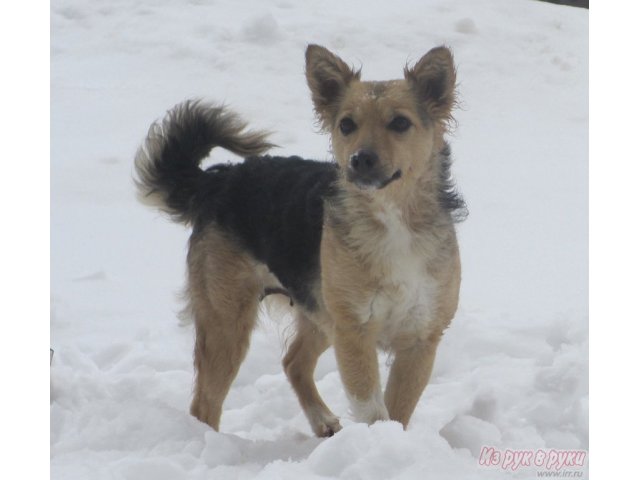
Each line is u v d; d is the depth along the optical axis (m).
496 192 14.90
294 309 8.88
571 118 18.92
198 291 8.58
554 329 9.30
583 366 8.00
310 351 8.75
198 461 6.77
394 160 7.11
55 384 8.20
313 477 6.09
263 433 8.34
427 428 6.76
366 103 7.30
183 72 19.86
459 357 9.41
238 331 8.50
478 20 22.80
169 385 9.12
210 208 8.66
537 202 14.47
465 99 19.44
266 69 19.98
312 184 8.02
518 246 12.71
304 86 19.33
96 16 22.59
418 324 7.34
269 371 9.87
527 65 21.06
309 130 17.53
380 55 20.80
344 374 7.30
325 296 7.41
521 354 9.45
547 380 8.05
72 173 15.41
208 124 9.27
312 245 7.75
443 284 7.29
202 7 23.05
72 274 12.04
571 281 11.46
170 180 9.17
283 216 8.03
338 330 7.34
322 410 8.65
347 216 7.25
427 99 7.55
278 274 8.09
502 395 8.02
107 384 8.91
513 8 23.88
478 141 17.50
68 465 6.69
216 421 8.45
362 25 22.00
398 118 7.26
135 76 19.69
